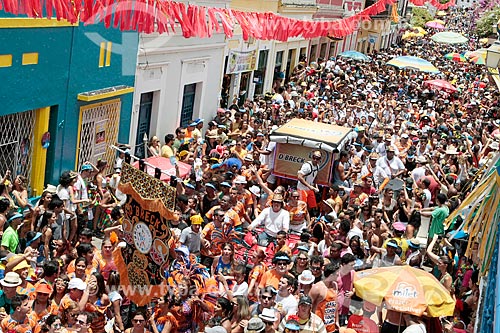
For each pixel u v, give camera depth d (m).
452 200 15.40
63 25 14.66
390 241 12.17
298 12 34.94
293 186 16.25
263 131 21.19
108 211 13.91
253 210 14.46
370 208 14.30
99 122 16.77
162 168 14.81
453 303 9.61
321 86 34.22
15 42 13.25
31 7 8.47
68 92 15.25
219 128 20.02
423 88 40.59
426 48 66.75
